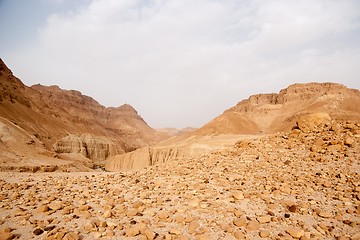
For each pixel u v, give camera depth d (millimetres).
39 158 41406
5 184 12133
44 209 8109
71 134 97500
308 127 16734
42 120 91938
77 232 6625
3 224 7121
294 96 160000
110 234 6539
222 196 9062
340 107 124062
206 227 6934
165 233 6672
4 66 100062
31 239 6289
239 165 12484
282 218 7262
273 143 15164
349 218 7258
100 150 101312
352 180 9438
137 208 8289
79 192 10562
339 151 12320
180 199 9062
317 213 7527
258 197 8805
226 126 132125
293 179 10188
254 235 6547
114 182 12336
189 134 139625
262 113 157875
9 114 72250
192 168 13492
